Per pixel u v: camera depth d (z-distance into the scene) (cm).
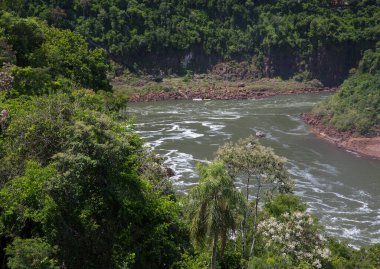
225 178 2217
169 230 2689
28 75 4106
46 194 2198
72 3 14725
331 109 9519
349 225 4725
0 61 4566
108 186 2323
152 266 2500
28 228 2311
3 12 5750
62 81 4544
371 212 5069
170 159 6769
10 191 2209
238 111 10962
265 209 3384
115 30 14925
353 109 9081
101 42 14650
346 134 8469
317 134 8681
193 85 14588
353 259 3322
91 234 2323
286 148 7625
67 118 2638
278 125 9312
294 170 6506
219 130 8738
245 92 14100
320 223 4734
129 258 2266
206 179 2205
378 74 10288
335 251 3388
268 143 7894
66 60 5462
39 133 2533
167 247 2564
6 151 2522
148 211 2544
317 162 6925
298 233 2767
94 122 2464
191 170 6228
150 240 2484
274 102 12581
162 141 7838
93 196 2323
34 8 13988
